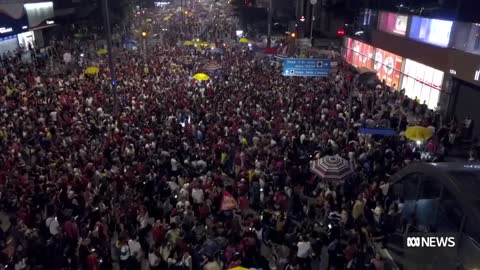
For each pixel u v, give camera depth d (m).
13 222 12.64
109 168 15.77
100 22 60.88
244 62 35.91
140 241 12.28
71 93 24.75
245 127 18.78
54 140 18.00
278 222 12.26
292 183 15.01
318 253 11.99
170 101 23.11
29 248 11.05
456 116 24.16
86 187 13.63
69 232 11.71
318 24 58.81
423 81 27.56
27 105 22.08
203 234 11.95
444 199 11.22
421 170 12.30
